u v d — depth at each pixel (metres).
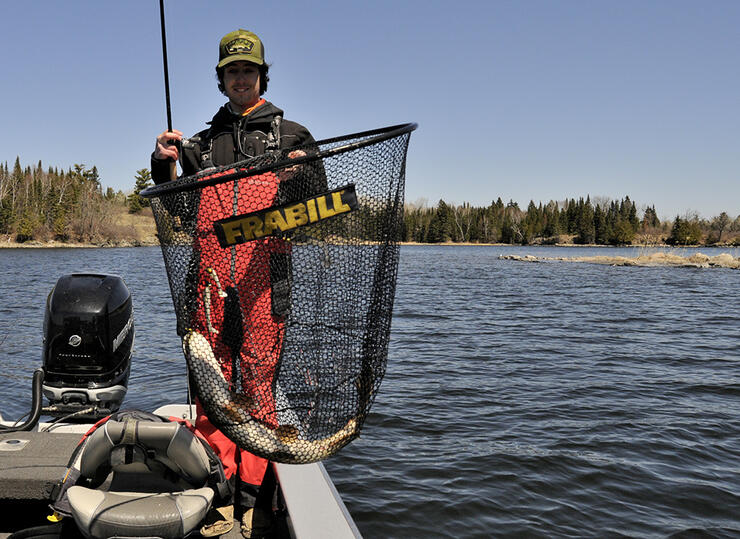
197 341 1.74
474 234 168.50
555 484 5.87
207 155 2.23
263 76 2.34
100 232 124.75
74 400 3.26
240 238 1.67
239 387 1.74
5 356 10.10
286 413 1.75
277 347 1.72
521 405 8.40
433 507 5.37
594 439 7.06
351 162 1.67
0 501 2.49
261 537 2.13
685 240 147.25
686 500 5.57
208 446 2.14
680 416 7.96
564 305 22.27
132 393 8.30
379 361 1.77
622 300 24.45
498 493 5.66
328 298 1.71
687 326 16.80
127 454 1.97
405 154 1.73
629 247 149.88
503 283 34.03
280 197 1.67
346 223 1.69
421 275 41.16
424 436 7.15
